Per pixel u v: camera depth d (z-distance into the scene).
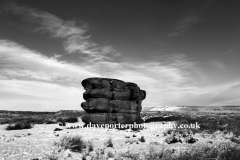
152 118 29.25
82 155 9.12
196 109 98.19
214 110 91.69
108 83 23.64
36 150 9.53
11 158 8.02
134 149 10.64
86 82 23.45
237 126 17.84
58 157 8.38
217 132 16.50
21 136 14.83
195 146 10.84
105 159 8.48
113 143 12.51
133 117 25.45
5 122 27.75
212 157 8.25
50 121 28.66
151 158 8.34
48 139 13.07
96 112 22.72
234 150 8.67
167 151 9.42
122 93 24.48
